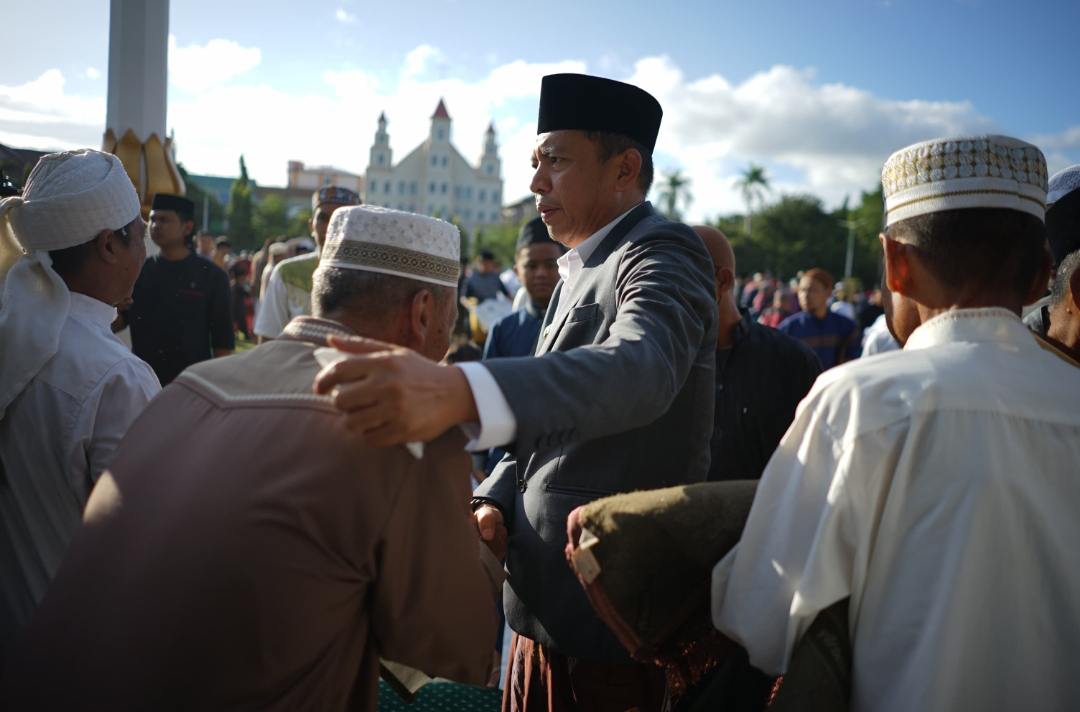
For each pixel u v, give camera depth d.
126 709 1.14
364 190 111.56
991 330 1.16
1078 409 1.11
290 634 1.17
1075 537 1.08
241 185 72.38
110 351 1.77
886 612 1.08
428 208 111.88
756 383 2.74
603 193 1.86
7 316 1.72
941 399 1.08
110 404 1.72
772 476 1.20
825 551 1.10
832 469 1.12
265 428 1.23
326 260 1.41
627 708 1.70
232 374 1.35
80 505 1.72
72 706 1.17
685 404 1.69
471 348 4.95
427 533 1.26
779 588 1.15
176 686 1.15
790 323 6.34
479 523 1.86
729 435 2.74
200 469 1.22
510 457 2.01
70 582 1.24
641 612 1.32
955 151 1.17
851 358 7.71
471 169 113.75
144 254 1.96
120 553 1.22
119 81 4.59
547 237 3.96
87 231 1.79
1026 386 1.11
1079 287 1.61
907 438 1.07
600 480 1.69
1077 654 1.07
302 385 1.27
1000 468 1.05
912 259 1.21
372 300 1.36
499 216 114.44
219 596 1.15
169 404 1.36
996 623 1.06
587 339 1.74
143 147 4.64
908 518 1.08
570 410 1.21
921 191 1.19
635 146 1.86
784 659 1.15
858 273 69.62
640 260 1.62
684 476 1.71
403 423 1.06
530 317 4.05
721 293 2.74
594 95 1.82
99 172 1.83
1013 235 1.16
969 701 1.06
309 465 1.19
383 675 1.58
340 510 1.18
